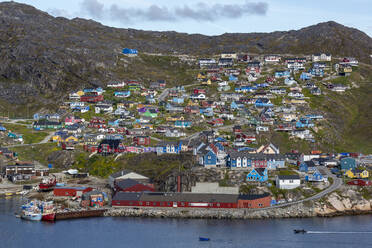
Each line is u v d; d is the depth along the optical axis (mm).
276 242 176375
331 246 172875
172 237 181875
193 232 187000
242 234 184875
